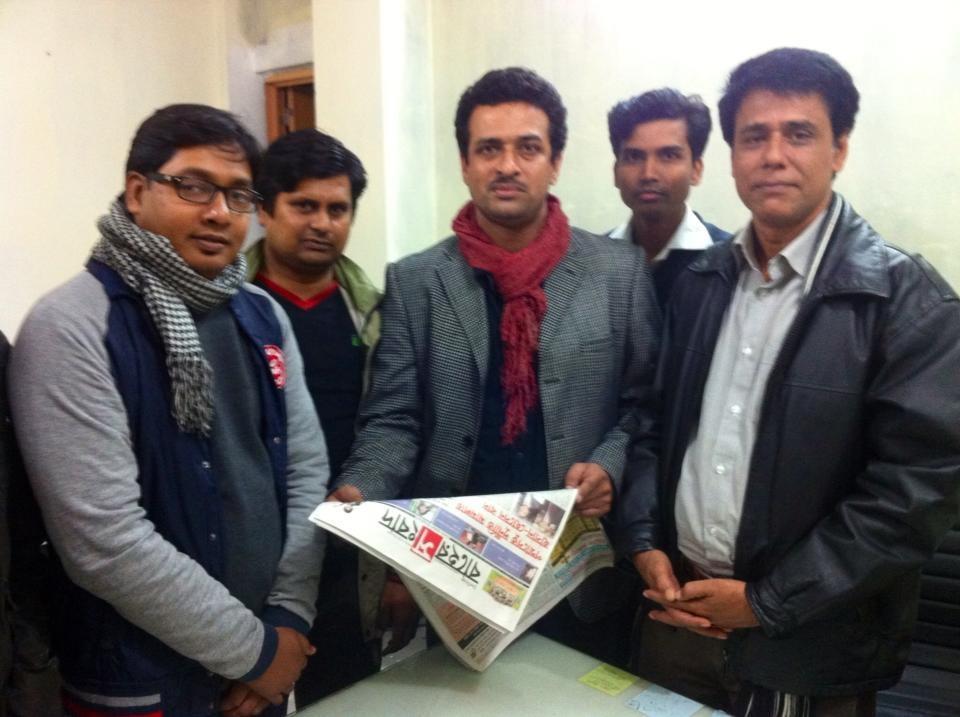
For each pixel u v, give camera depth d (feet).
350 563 4.59
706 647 3.95
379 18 7.56
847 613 3.37
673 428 3.88
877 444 3.17
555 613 4.43
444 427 4.10
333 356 4.76
